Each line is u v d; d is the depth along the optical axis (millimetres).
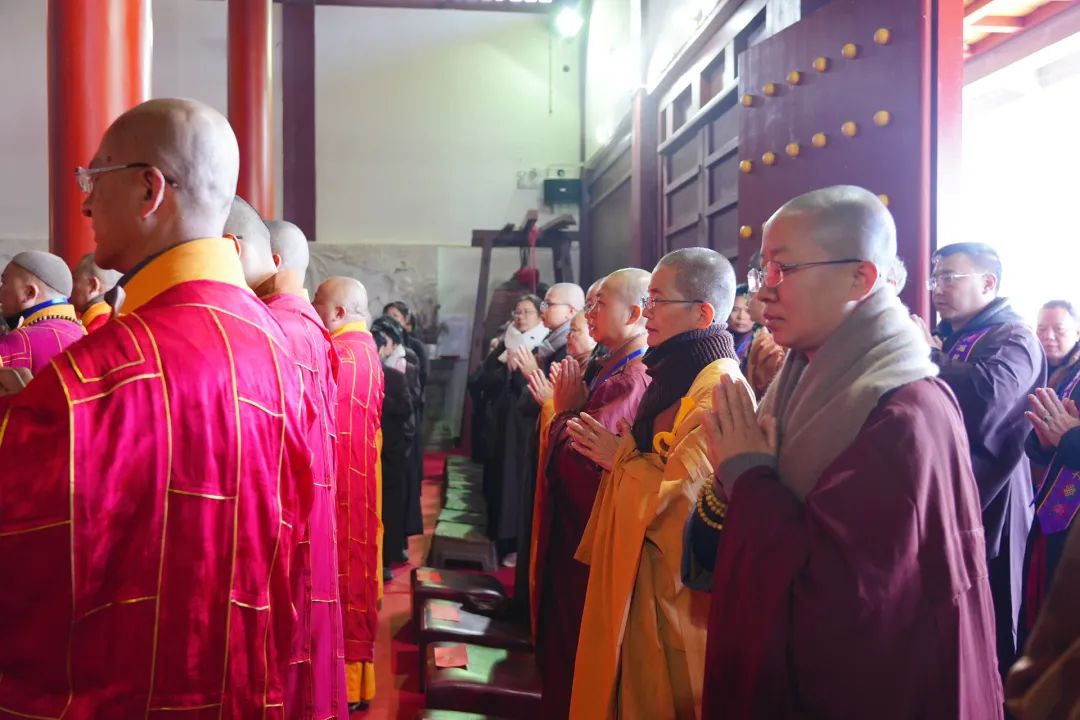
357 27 10867
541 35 11086
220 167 1245
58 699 1026
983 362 2287
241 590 1130
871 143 3189
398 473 4715
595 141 10266
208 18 10312
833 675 1198
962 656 1188
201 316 1160
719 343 1942
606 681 1813
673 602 1760
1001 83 4727
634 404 2312
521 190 10992
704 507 1552
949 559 1189
